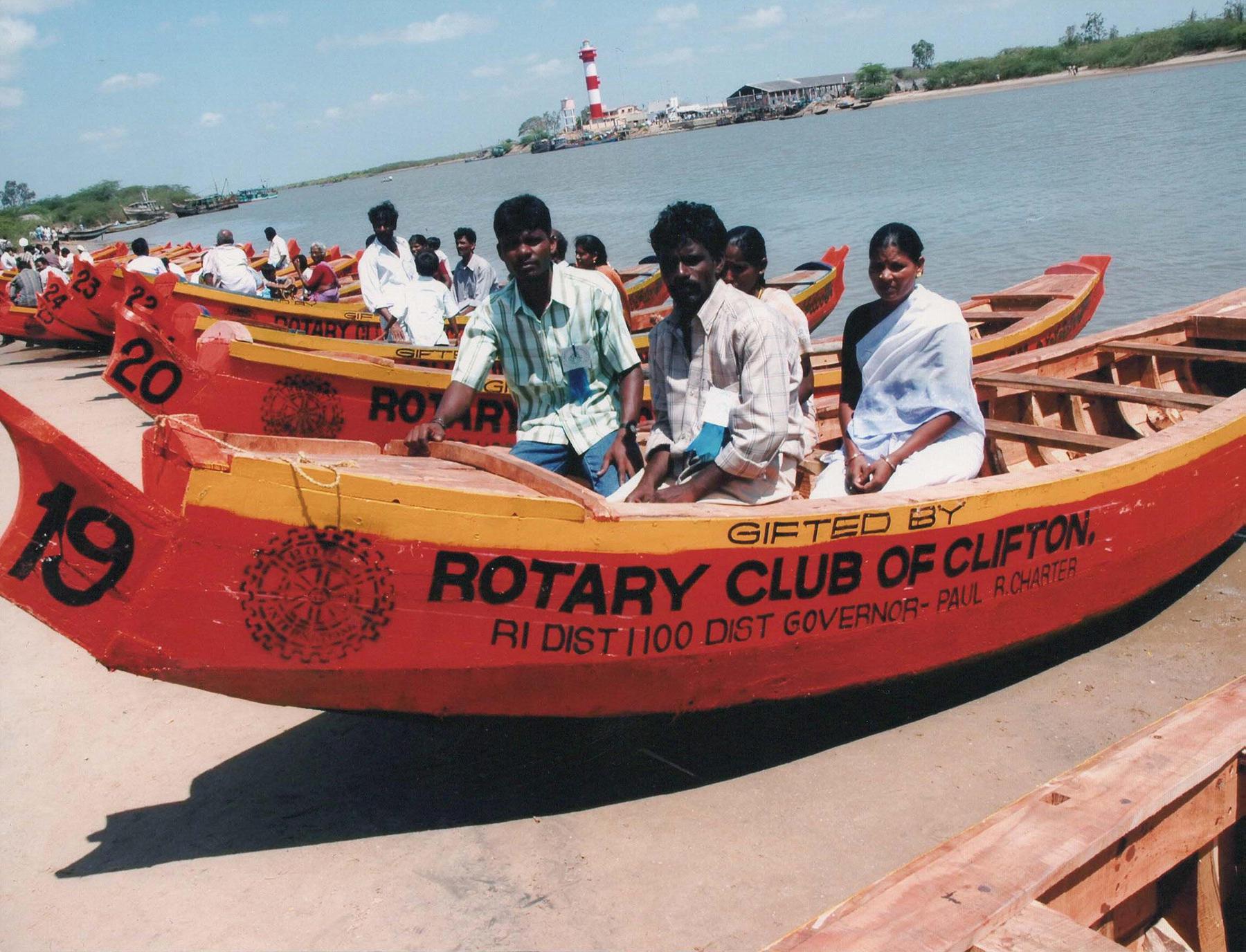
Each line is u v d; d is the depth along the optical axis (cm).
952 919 189
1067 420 630
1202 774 228
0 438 959
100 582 283
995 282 1488
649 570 322
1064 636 443
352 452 384
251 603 292
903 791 361
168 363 638
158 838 353
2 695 466
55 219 11531
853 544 352
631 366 426
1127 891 229
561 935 299
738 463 354
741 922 301
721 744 400
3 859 345
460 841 345
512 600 311
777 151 5791
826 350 722
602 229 2797
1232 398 504
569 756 395
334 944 299
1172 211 1833
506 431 709
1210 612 484
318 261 1659
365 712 320
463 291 1054
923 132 5456
